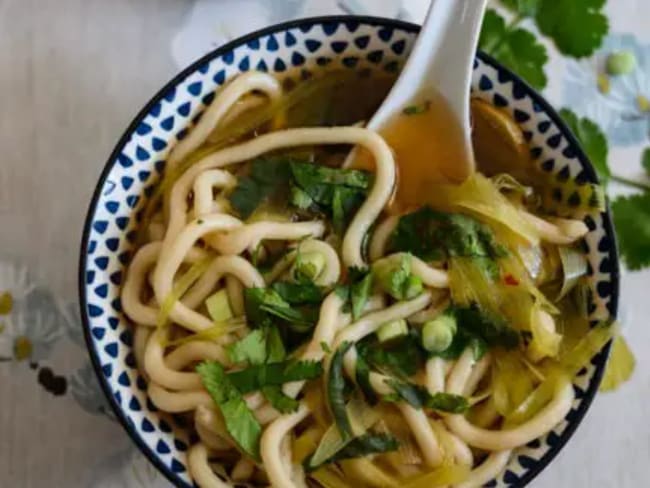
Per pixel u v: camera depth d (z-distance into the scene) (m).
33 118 0.41
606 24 0.42
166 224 0.37
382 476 0.35
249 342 0.35
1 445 0.39
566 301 0.37
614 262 0.36
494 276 0.36
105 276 0.36
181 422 0.37
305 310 0.36
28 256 0.40
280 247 0.37
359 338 0.36
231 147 0.38
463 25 0.36
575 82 0.42
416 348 0.36
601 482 0.39
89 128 0.41
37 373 0.40
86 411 0.39
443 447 0.36
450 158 0.38
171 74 0.41
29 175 0.40
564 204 0.37
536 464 0.35
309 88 0.38
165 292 0.36
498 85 0.37
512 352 0.37
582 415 0.35
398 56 0.37
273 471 0.35
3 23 0.41
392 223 0.37
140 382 0.36
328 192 0.37
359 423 0.35
